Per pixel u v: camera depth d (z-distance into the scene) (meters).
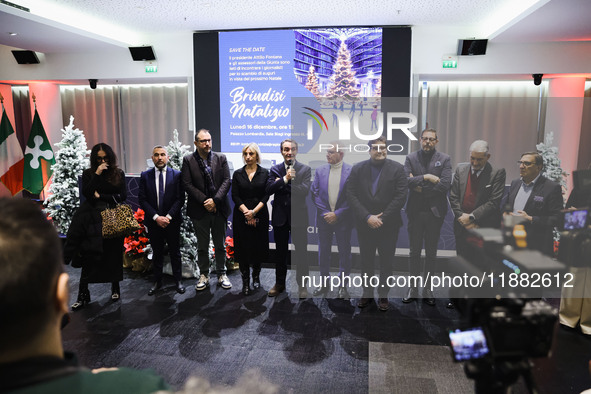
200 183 4.00
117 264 3.77
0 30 5.27
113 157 3.68
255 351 2.97
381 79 5.96
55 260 0.52
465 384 1.88
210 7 5.04
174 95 7.68
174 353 2.96
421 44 5.96
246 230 3.92
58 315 0.54
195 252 4.56
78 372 0.50
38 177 6.13
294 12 5.22
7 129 6.24
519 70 5.91
